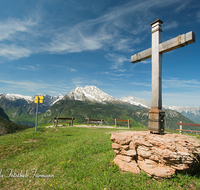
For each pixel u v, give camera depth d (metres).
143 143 3.18
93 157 4.30
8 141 6.62
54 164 4.31
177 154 2.71
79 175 3.49
